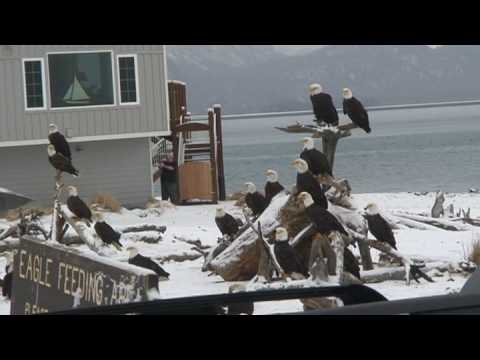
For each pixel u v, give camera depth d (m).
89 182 34.38
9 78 33.22
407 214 23.94
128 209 33.66
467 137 118.50
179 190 34.91
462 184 50.62
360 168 69.75
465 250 17.20
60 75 33.59
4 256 18.70
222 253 15.04
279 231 13.23
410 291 13.16
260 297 3.45
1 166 33.75
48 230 20.98
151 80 34.12
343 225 14.09
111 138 33.91
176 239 20.22
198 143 37.47
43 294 8.16
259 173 78.06
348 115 15.17
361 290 3.58
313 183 13.95
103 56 33.81
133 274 6.55
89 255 7.39
